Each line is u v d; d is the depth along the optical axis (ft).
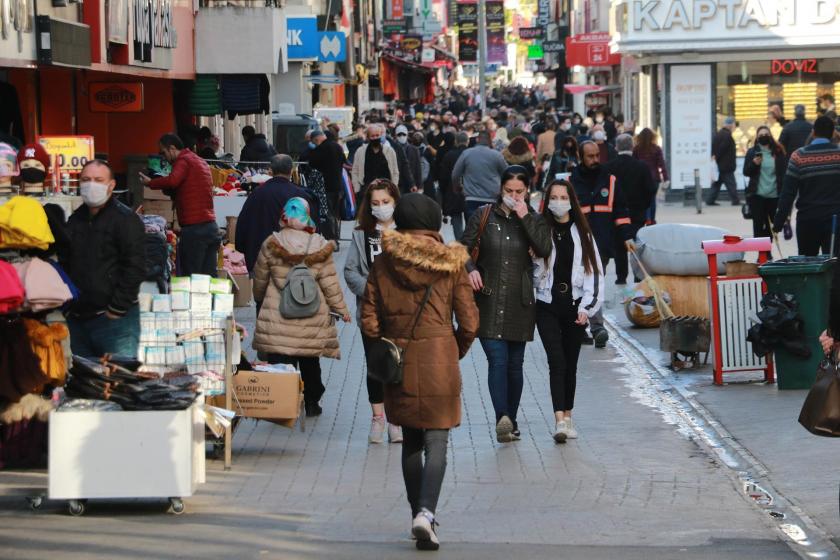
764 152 183.32
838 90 307.78
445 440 65.57
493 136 325.21
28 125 145.89
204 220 132.36
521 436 92.27
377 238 90.33
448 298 66.18
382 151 196.54
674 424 95.61
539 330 90.07
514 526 69.36
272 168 119.14
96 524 69.41
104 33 136.77
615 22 333.01
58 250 80.59
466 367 119.24
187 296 85.15
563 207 88.43
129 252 80.23
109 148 195.42
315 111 340.18
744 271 108.68
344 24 431.02
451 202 213.05
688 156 307.17
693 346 114.01
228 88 199.93
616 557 62.80
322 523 69.82
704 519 70.79
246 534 67.15
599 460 85.15
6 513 71.82
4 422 81.15
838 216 113.70
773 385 107.04
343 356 125.90
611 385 110.52
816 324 103.50
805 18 300.61
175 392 71.97
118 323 81.20
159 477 71.15
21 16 109.60
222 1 212.02
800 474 79.61
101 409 71.05
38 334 79.51
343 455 87.15
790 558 62.69
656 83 337.31
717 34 301.63
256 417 86.74
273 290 93.35
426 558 62.54
